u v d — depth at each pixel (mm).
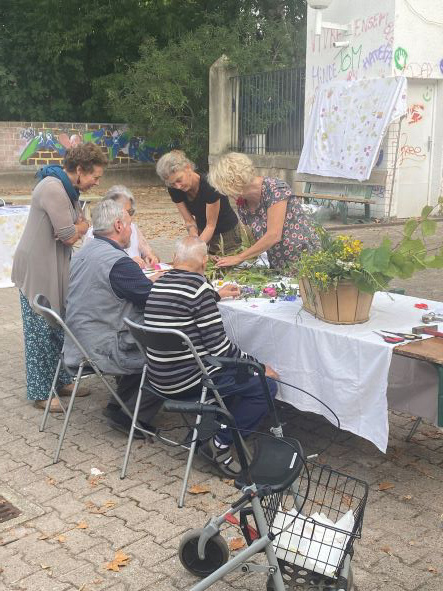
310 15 12781
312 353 3674
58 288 4609
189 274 3672
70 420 4645
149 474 3889
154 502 3588
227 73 15898
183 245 3719
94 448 4230
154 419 4625
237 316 4070
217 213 5277
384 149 11680
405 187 12133
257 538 2643
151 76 17609
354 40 11875
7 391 5195
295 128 14328
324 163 12516
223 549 2885
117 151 19422
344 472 3805
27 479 3873
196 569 2957
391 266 3410
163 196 17750
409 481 3703
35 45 20203
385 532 3242
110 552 3174
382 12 11258
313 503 3295
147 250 5645
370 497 3537
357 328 3607
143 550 3178
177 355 3596
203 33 18062
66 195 4473
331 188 12875
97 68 20984
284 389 3883
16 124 18125
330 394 3592
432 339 3406
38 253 4527
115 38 20000
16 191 17938
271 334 3904
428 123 12125
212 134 16375
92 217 4336
